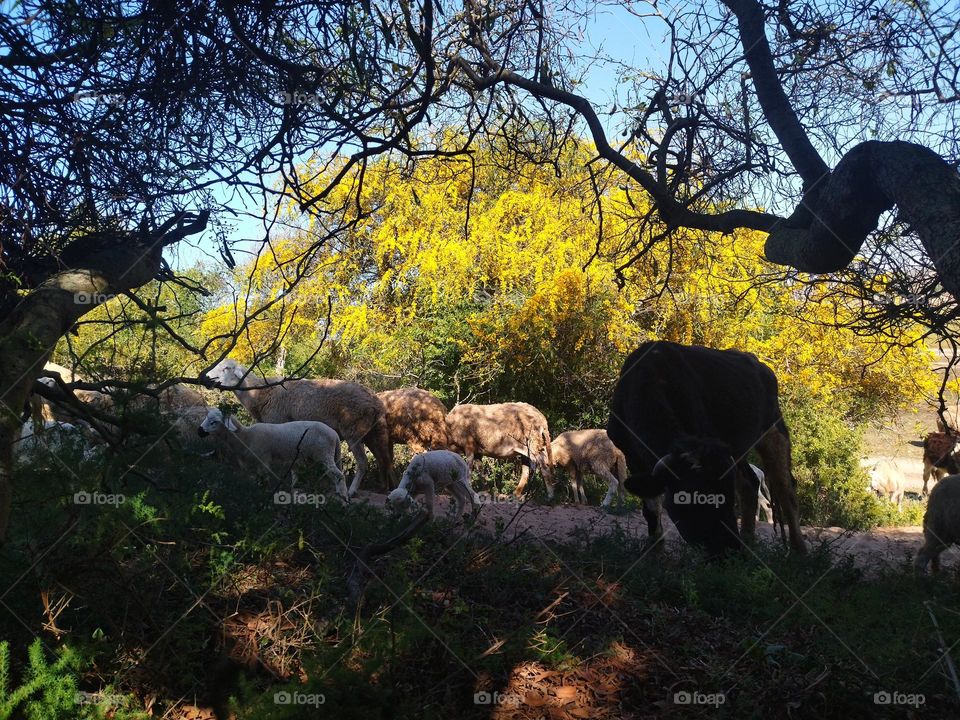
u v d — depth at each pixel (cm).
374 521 725
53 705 401
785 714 464
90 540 470
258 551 582
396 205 1853
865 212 398
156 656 460
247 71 488
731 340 1822
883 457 2267
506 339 1888
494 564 636
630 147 677
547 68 567
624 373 860
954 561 1128
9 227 432
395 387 2056
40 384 398
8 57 419
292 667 476
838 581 762
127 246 475
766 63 486
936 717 469
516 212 2012
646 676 500
